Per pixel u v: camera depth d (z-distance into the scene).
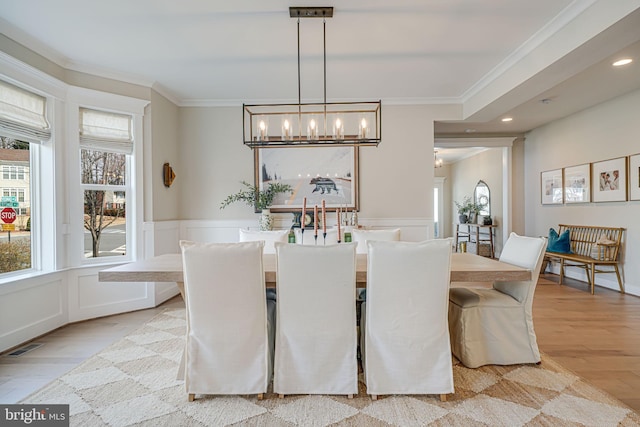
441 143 6.15
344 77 3.77
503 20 2.63
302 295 1.88
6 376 2.20
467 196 8.45
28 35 2.77
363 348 2.27
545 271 5.63
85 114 3.36
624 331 2.97
